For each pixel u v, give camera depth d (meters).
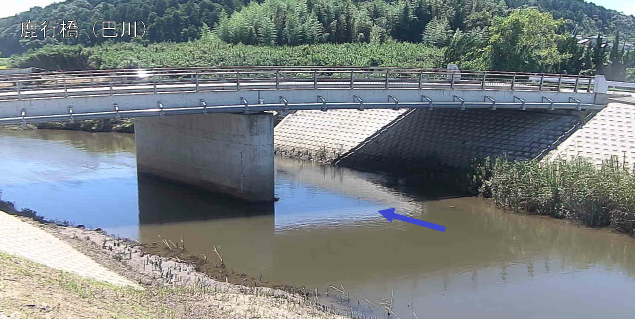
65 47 73.75
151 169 31.81
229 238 21.38
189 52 70.44
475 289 17.03
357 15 93.62
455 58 60.19
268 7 92.69
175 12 97.19
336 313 14.72
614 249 20.94
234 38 83.19
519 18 50.06
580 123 30.48
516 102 30.06
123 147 41.62
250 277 17.34
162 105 24.11
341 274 17.97
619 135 28.41
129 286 14.74
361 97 27.42
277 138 41.34
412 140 35.00
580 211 23.80
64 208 24.75
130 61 64.06
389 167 33.62
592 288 17.31
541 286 17.39
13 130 49.19
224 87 26.12
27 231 18.84
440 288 17.03
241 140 26.20
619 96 34.25
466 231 22.95
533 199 25.19
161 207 25.47
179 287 15.55
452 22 96.69
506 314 15.26
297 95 26.42
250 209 25.50
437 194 28.69
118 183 30.06
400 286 17.09
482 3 102.25
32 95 22.41
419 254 20.19
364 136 37.50
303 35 83.62
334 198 27.77
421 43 88.44
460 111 35.25
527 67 50.94
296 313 14.22
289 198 27.62
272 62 64.94
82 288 12.77
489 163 28.64
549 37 52.25
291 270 18.19
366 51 73.00
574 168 25.36
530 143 30.56
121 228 22.11
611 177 23.48
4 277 11.70
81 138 45.84
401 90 27.98
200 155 28.58
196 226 22.81
